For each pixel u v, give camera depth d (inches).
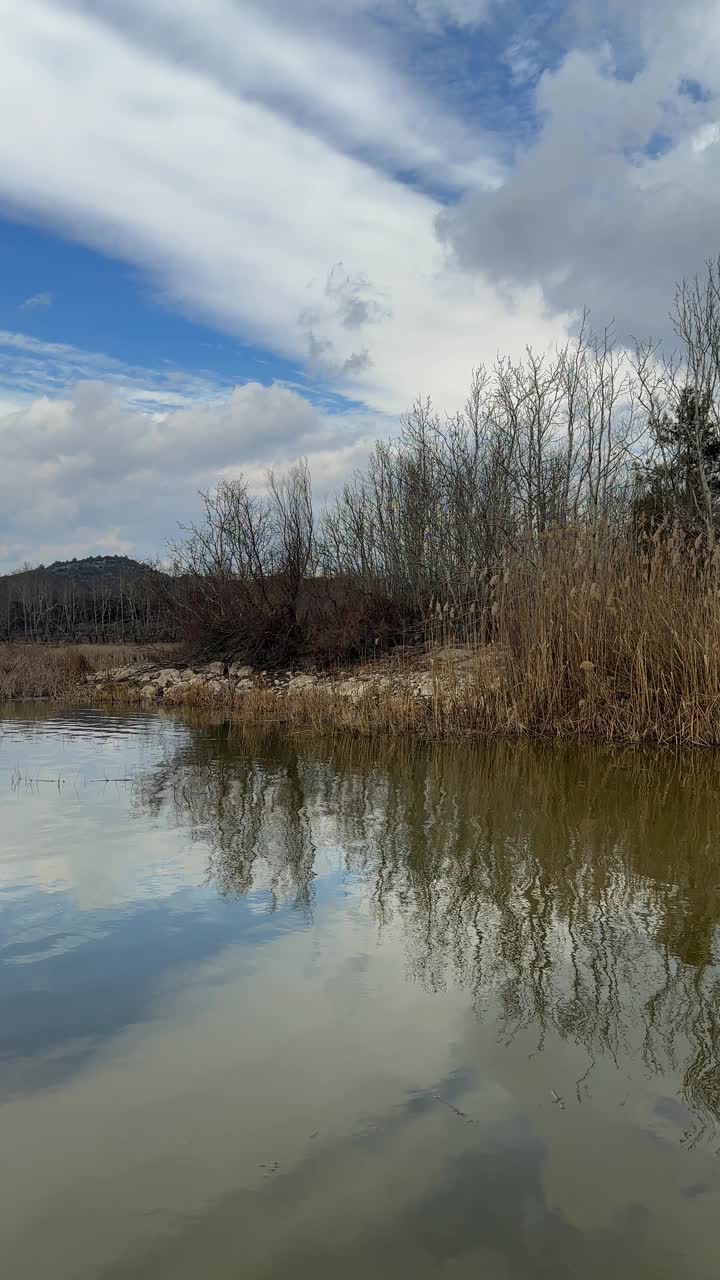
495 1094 92.2
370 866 179.6
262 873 174.2
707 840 200.8
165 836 205.2
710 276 679.1
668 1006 114.0
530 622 396.2
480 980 122.3
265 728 446.0
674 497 674.8
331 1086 93.8
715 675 346.9
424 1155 81.4
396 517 853.8
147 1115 88.4
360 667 658.2
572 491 753.0
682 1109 89.4
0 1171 79.4
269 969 125.7
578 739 369.7
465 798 250.7
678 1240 70.2
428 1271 66.7
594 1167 79.4
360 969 125.9
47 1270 67.1
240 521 784.9
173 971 124.6
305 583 764.6
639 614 375.2
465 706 404.2
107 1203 75.1
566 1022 109.3
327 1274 66.3
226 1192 76.3
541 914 150.3
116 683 744.3
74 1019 109.5
